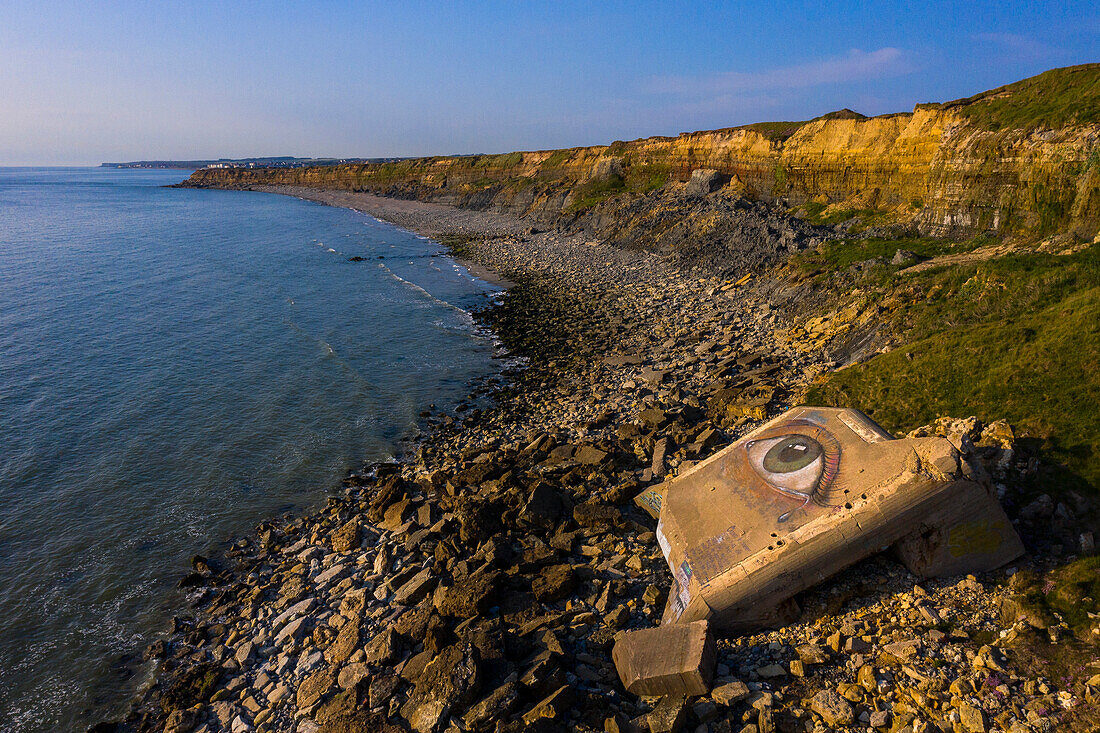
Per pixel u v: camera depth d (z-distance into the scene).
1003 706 8.38
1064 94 32.09
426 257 73.06
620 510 16.92
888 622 10.53
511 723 9.80
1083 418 13.33
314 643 14.30
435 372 34.19
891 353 22.06
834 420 13.84
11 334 40.44
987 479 10.98
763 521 12.23
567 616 12.84
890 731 8.64
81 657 15.17
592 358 33.97
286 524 20.56
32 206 149.25
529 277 58.00
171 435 26.80
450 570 15.22
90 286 55.53
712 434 20.22
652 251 61.38
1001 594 10.41
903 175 48.72
